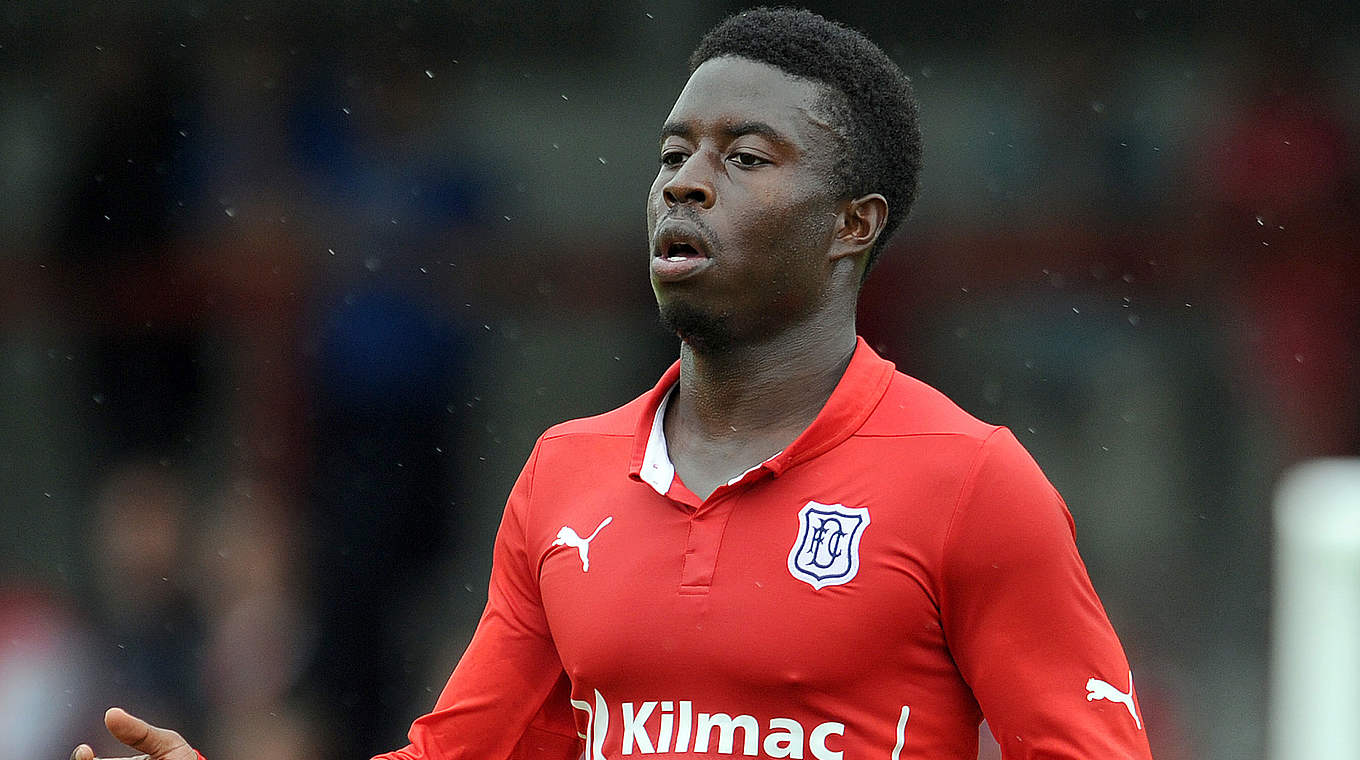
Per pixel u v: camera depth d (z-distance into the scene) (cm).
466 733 906
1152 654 2788
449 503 2756
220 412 2830
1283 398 2991
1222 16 3170
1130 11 3150
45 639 2458
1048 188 3139
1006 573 780
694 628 787
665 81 3234
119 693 2320
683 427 865
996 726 795
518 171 3175
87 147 2972
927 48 3200
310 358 2809
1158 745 2530
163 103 2981
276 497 2669
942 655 797
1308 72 3142
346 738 2438
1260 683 2669
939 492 786
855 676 773
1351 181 3080
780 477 809
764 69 835
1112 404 3025
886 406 827
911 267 3073
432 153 3072
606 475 867
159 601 2388
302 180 2994
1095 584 2936
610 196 3216
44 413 2938
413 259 2956
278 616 2441
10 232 2989
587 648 816
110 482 2873
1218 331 3031
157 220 2950
